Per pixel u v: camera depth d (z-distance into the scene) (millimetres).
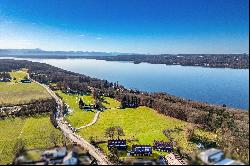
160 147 193500
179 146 197750
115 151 189125
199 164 118500
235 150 139875
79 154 131000
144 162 123812
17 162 115562
